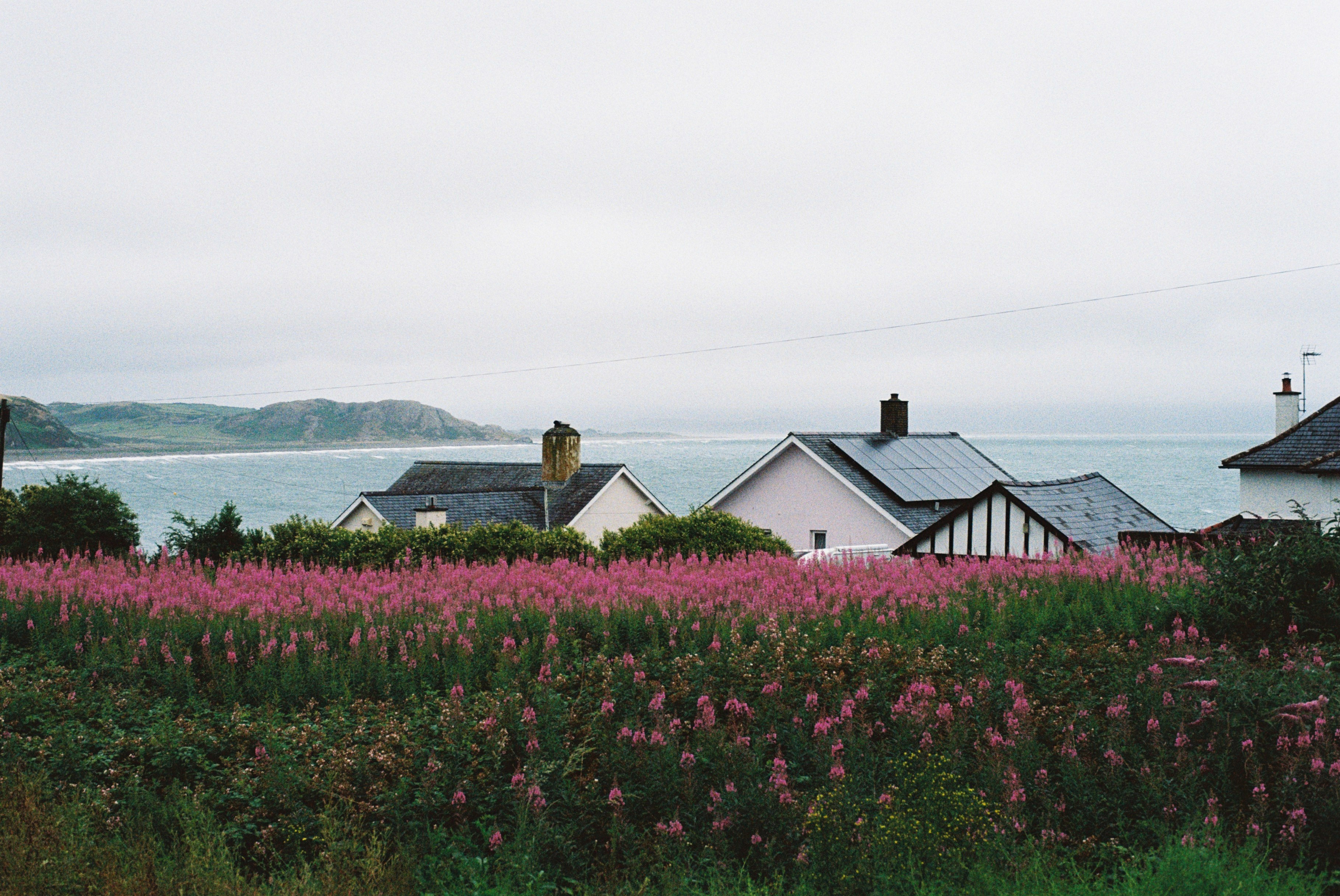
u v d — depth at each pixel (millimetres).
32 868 6551
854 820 7238
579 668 12055
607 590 15625
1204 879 6227
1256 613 12406
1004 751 8492
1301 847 6887
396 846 7594
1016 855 7055
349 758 9023
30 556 24812
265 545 23500
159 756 8984
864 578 16078
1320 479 28609
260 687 11445
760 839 7309
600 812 7992
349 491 163125
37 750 9102
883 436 36094
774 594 15109
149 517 100312
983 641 12539
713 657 11648
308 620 13797
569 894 7090
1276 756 7973
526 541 23891
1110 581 15039
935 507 32781
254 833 7852
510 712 9430
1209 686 8680
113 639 12922
